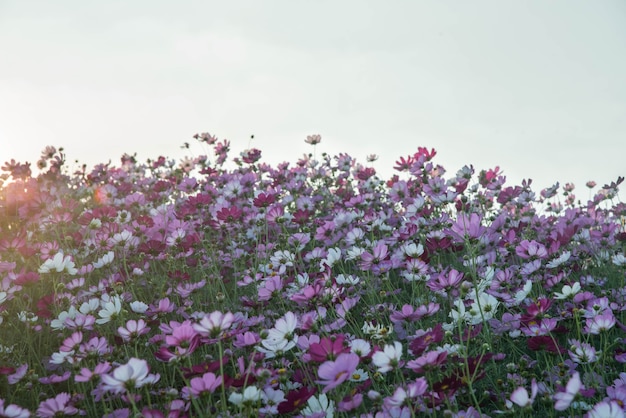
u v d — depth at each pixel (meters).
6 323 3.54
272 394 2.20
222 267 4.43
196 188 5.56
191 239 4.11
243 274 4.19
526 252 3.37
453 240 3.54
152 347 3.15
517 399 1.94
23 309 3.65
